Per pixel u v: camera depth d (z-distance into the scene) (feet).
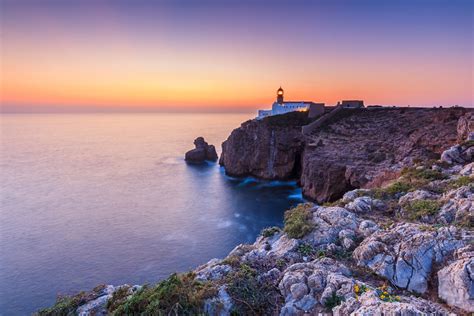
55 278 97.40
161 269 102.47
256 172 236.02
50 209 164.25
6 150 393.29
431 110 225.15
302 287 31.32
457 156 74.79
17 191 200.75
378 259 35.04
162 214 156.66
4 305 84.89
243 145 241.14
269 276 35.24
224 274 36.99
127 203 176.04
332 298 29.07
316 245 43.01
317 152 196.34
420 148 150.30
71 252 114.32
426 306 26.11
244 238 126.52
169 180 235.61
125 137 596.29
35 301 86.53
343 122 244.01
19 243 121.80
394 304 23.67
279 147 225.76
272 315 30.14
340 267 35.12
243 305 31.01
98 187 212.84
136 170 273.33
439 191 54.65
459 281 27.12
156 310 29.55
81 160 323.57
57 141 511.40
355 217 48.62
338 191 165.48
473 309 25.58
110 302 36.01
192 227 138.92
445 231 34.58
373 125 223.71
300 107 299.58
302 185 199.21
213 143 504.02
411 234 36.45
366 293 27.61
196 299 30.63
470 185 49.73
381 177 128.77
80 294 41.09
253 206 169.68
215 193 198.39
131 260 108.27
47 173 257.75
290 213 55.52
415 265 31.83
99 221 146.41
